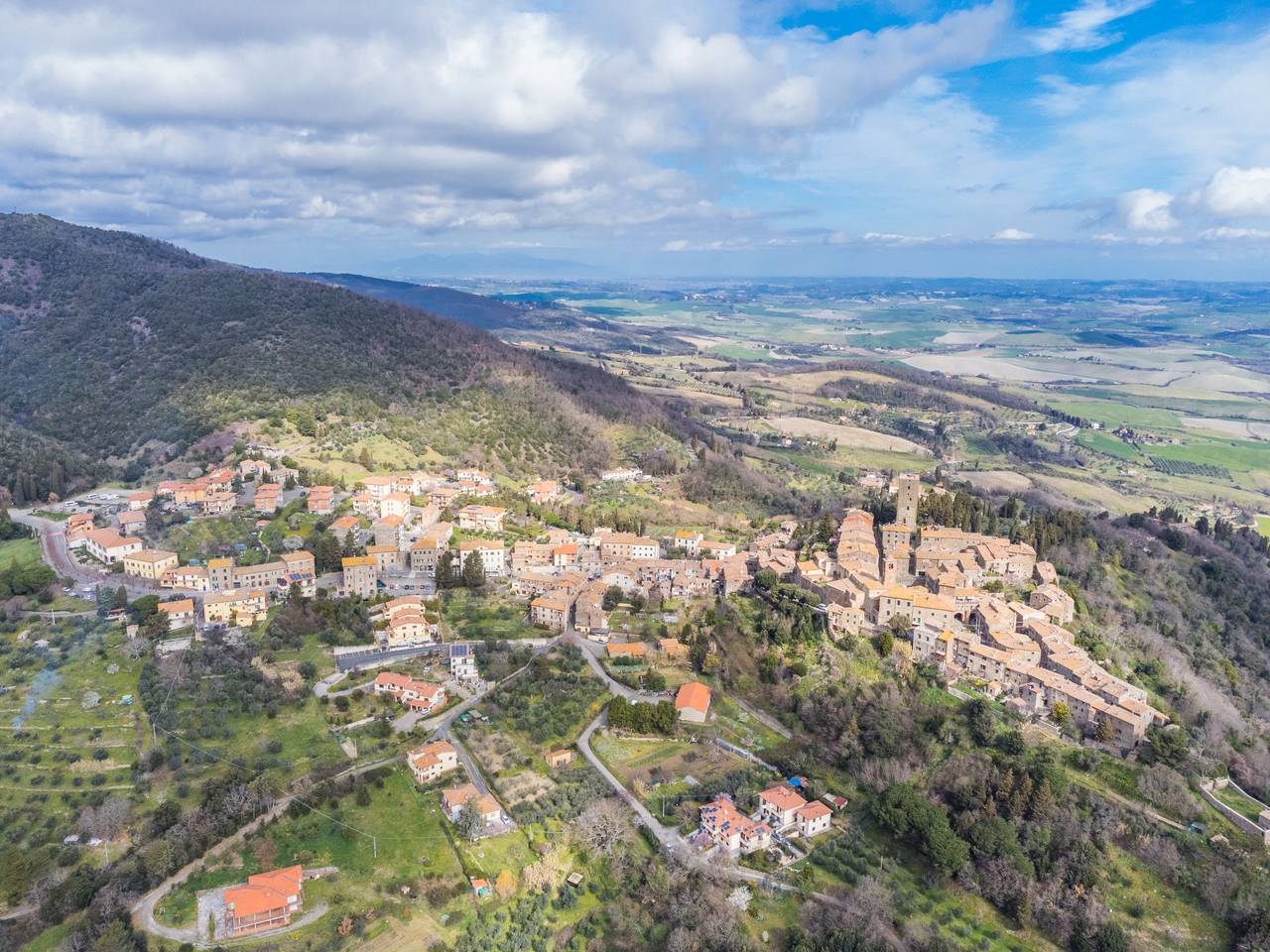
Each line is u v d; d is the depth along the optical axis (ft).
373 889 455.22
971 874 482.69
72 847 472.03
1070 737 566.36
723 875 479.00
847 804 544.21
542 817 512.22
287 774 530.68
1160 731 538.47
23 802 500.74
